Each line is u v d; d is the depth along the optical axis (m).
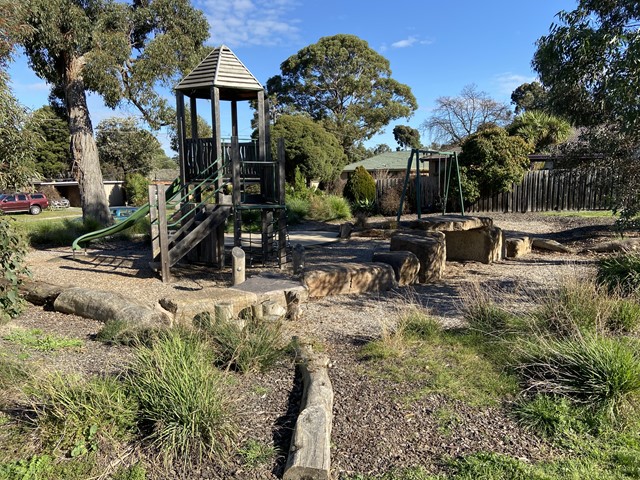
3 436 3.02
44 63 14.41
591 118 8.09
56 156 44.44
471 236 9.88
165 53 15.14
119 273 9.06
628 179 7.93
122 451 2.89
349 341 4.89
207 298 5.36
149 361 3.42
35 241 13.24
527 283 7.62
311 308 6.28
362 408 3.40
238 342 4.14
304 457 2.70
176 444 2.89
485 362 4.09
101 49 14.12
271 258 10.33
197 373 3.27
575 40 6.03
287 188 23.06
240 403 3.44
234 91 10.70
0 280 5.75
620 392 3.31
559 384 3.51
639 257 6.26
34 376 3.39
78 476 2.68
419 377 3.84
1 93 7.05
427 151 11.11
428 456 2.85
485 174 19.55
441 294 7.14
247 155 9.96
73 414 2.98
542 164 23.97
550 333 4.43
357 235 14.09
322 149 32.19
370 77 45.94
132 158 44.50
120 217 21.50
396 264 7.76
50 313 6.01
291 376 3.96
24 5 10.75
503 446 2.93
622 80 5.50
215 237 9.41
